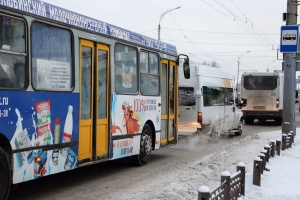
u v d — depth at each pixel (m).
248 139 16.34
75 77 7.72
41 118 6.77
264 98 27.11
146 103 10.77
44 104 6.85
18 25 6.36
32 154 6.54
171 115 12.49
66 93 7.44
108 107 8.95
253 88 27.25
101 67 8.73
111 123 9.05
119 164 11.13
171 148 15.03
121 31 9.53
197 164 10.95
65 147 7.38
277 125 28.61
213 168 10.00
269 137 16.88
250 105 27.38
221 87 17.98
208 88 16.59
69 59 7.61
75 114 7.69
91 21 8.36
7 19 6.14
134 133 10.16
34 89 6.63
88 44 8.24
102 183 8.68
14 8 6.25
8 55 6.14
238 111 20.16
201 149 14.87
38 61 6.77
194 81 15.96
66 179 9.07
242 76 27.50
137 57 10.30
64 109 7.37
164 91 12.05
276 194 7.32
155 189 7.71
